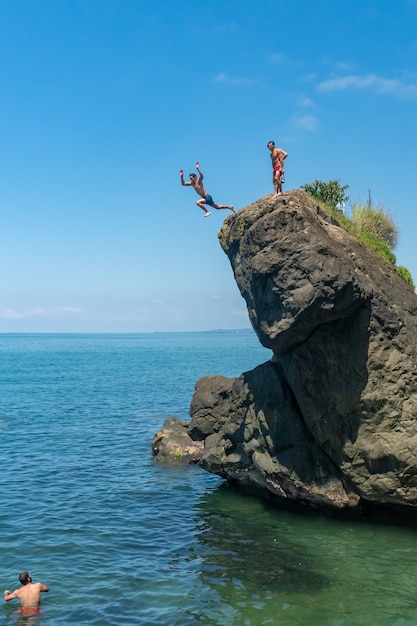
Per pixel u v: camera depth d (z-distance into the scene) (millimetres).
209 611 13797
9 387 70312
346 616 13477
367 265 18922
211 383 27234
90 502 22844
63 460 30234
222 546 17984
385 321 18125
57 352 194875
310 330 17938
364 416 18344
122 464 29594
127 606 14086
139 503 22812
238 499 23375
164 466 29172
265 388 21359
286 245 16906
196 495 24000
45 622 13312
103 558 17062
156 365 115625
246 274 19344
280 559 16859
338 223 22344
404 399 18094
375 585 15070
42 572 16031
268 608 13914
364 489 18625
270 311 18031
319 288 16297
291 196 18344
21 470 27844
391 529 19188
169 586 15188
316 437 19453
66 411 48844
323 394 18953
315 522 20094
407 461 17766
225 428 23703
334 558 16859
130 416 46188
